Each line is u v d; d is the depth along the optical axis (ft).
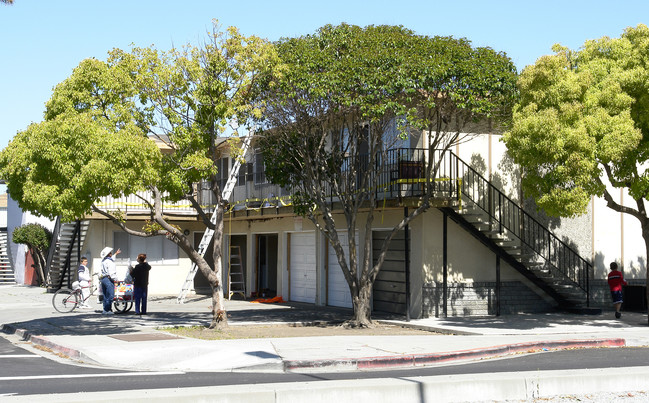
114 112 50.03
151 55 51.80
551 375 32.65
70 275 103.71
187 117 51.83
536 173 53.98
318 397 29.48
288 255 85.40
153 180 48.78
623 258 74.54
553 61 52.24
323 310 73.36
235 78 52.26
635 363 39.68
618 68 54.80
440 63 53.67
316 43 56.44
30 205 49.26
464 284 65.87
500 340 47.44
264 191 86.94
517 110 53.98
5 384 33.04
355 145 69.36
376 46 54.85
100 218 94.89
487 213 66.23
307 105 54.80
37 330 55.72
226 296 94.58
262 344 44.73
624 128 51.98
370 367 38.78
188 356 41.96
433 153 58.75
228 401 28.40
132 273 69.72
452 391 30.99
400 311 67.36
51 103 50.44
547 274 66.18
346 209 61.16
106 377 35.47
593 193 53.16
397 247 68.33
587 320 62.03
